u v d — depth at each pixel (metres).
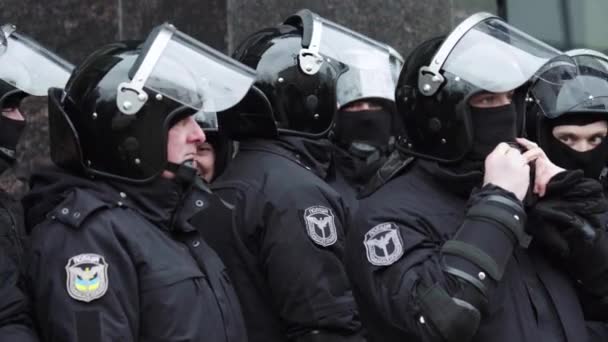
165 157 7.73
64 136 7.69
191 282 7.48
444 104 8.15
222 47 12.80
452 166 8.24
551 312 8.05
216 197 8.69
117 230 7.39
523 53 8.26
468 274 7.58
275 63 9.15
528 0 15.48
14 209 8.60
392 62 11.10
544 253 8.29
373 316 8.21
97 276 7.19
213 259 7.86
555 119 9.34
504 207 7.76
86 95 7.73
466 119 8.11
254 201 8.52
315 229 8.33
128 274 7.30
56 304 7.19
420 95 8.24
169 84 7.76
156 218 7.69
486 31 8.30
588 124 9.30
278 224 8.36
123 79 7.71
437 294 7.59
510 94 8.27
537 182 8.20
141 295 7.37
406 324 7.73
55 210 7.46
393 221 8.05
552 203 8.18
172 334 7.34
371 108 10.86
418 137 8.30
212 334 7.48
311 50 9.22
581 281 8.25
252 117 9.00
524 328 7.90
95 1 12.93
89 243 7.28
